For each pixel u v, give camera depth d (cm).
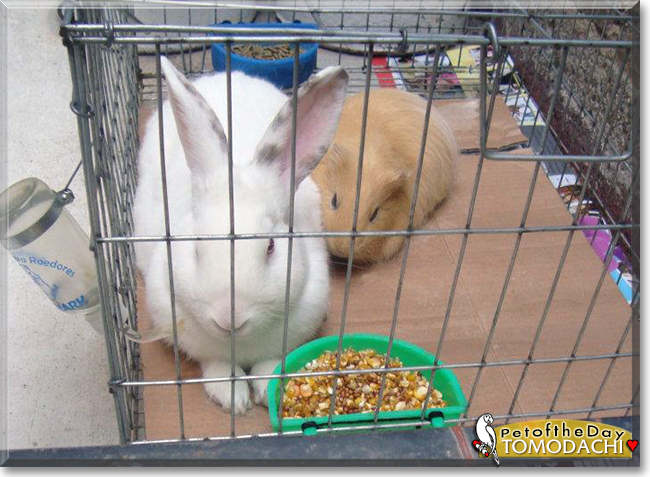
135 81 96
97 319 59
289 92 95
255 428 60
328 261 70
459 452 47
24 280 81
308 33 36
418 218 83
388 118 83
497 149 98
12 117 102
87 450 45
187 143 54
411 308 73
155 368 65
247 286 51
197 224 53
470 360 67
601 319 72
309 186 73
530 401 63
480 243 82
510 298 75
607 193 91
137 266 73
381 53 115
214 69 100
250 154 66
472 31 124
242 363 63
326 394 59
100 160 46
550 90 107
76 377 71
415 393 59
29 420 67
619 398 64
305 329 64
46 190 52
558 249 82
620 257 84
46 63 112
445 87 111
